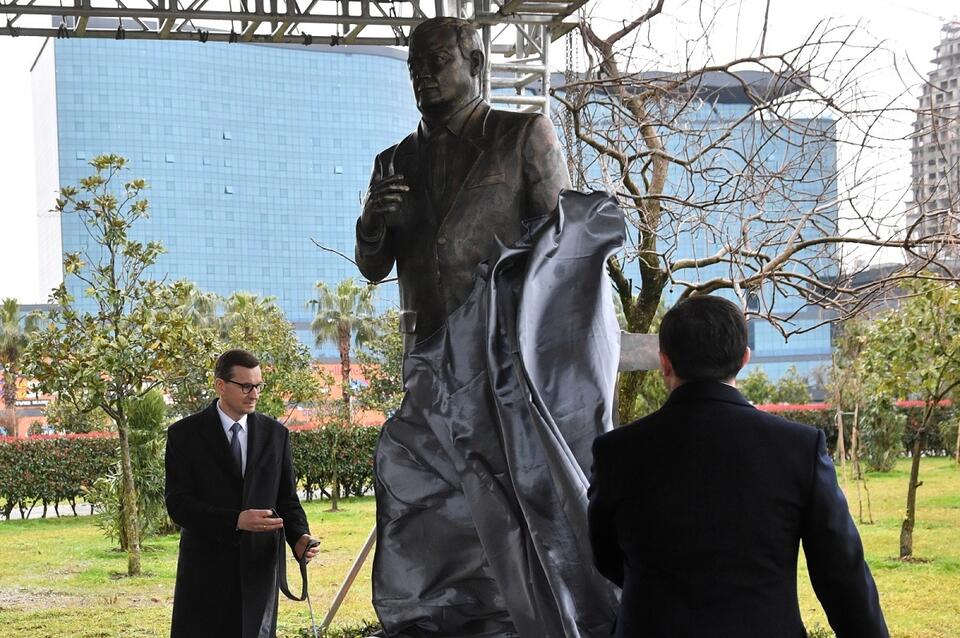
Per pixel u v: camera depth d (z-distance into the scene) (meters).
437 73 3.64
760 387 42.84
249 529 4.29
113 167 11.74
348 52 88.94
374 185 3.65
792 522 2.14
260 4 8.56
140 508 14.51
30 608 9.94
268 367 25.48
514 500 3.32
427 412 3.54
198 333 12.12
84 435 20.91
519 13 8.00
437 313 3.68
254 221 86.06
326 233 88.25
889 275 7.38
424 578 3.53
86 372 11.45
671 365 2.33
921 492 19.08
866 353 12.77
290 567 12.20
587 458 3.30
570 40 8.08
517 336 3.29
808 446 2.18
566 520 3.13
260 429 4.64
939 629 8.16
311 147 88.00
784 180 7.08
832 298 7.35
